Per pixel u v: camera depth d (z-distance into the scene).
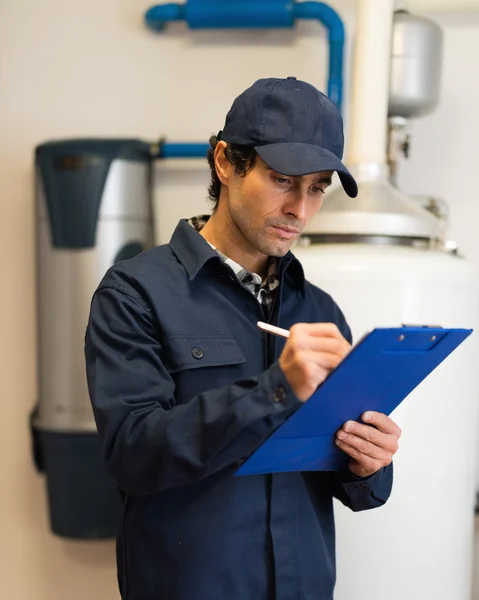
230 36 1.75
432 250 1.39
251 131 0.89
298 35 1.73
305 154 0.86
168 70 1.77
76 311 1.63
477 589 1.69
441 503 1.33
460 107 1.70
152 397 0.85
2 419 1.86
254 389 0.77
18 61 1.82
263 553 0.92
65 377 1.64
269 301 1.01
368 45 1.47
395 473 1.30
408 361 0.78
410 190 1.73
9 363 1.85
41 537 1.86
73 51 1.80
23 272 1.83
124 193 1.62
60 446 1.65
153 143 1.69
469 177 1.70
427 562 1.33
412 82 1.50
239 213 0.91
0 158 1.83
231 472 0.92
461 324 1.32
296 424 0.79
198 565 0.90
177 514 0.91
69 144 1.62
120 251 1.62
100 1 1.79
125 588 0.96
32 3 1.81
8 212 1.83
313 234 1.41
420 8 1.64
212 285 0.97
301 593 0.94
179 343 0.91
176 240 1.00
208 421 0.77
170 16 1.69
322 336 0.76
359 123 1.48
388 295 1.27
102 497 1.66
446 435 1.33
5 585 1.87
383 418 0.87
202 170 1.78
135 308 0.90
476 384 1.39
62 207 1.62
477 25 1.68
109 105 1.80
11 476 1.87
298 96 0.90
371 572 1.31
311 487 1.02
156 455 0.80
